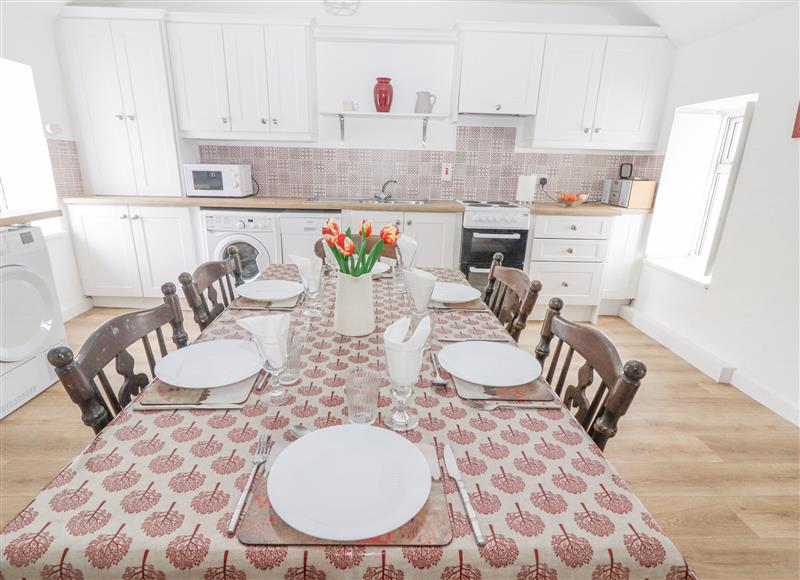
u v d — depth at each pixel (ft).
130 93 10.27
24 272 6.61
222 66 10.30
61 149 10.16
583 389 3.29
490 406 2.89
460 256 10.75
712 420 7.07
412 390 3.09
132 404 2.79
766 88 7.74
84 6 10.05
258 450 2.35
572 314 11.69
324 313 4.65
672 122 10.42
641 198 10.86
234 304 4.80
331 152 11.91
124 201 10.27
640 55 10.41
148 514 1.93
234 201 10.32
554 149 11.91
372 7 11.04
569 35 10.25
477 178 12.17
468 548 1.82
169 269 10.87
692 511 5.24
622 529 1.93
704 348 9.05
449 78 11.57
